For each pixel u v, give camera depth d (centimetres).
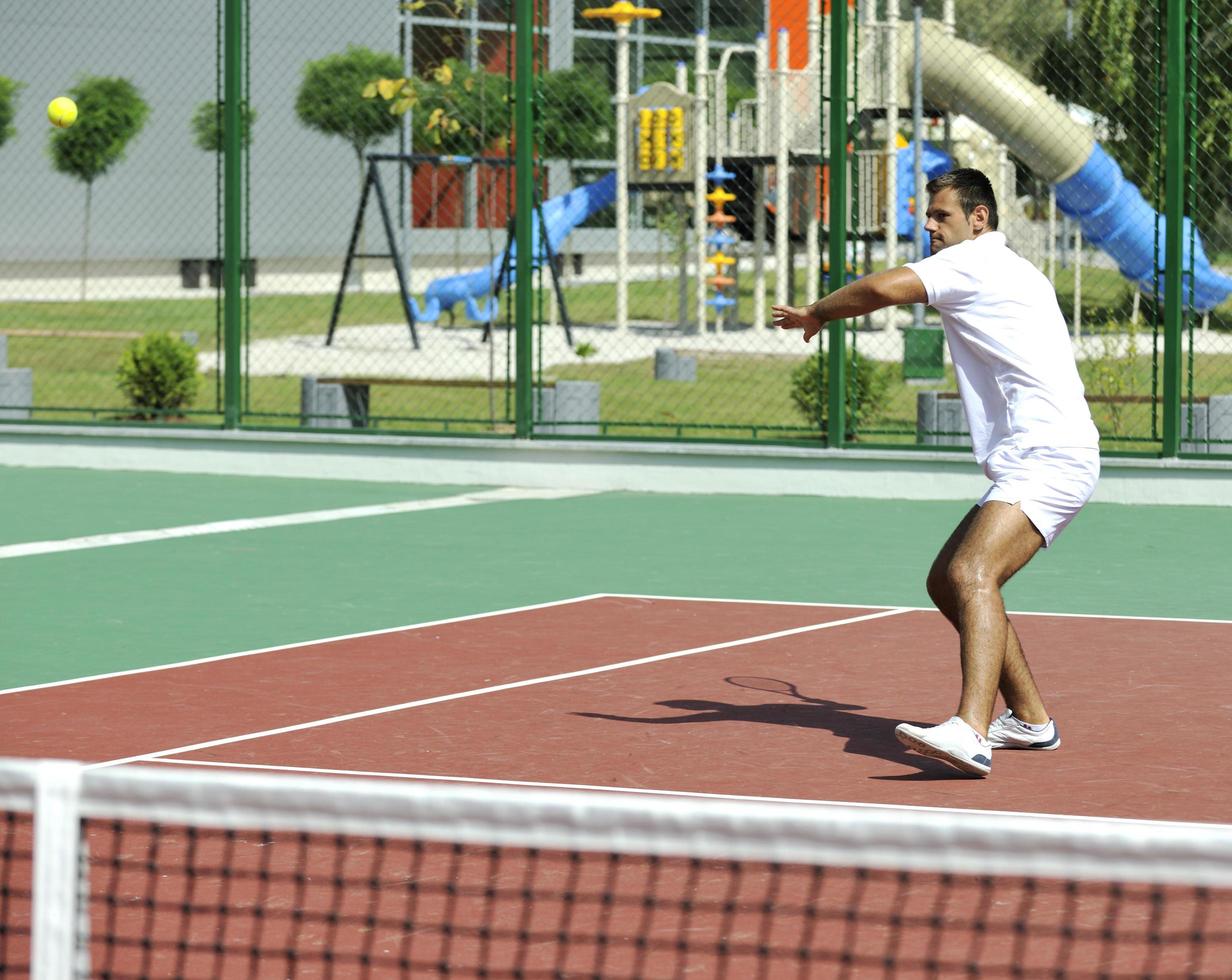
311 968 1097
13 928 1132
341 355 6303
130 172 9119
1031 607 2425
